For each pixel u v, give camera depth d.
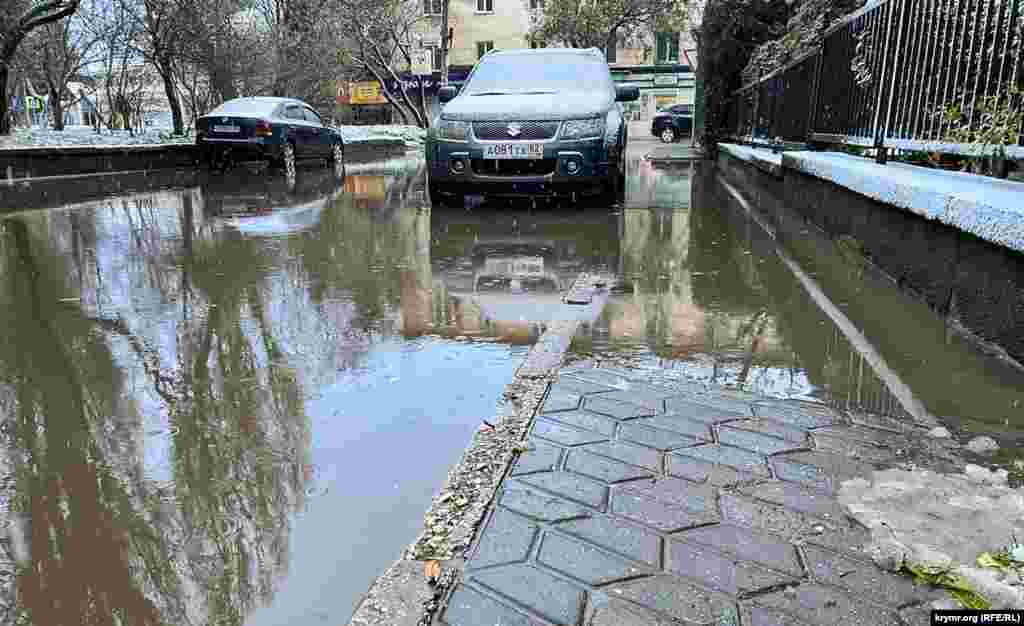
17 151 8.56
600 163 5.88
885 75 4.21
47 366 2.31
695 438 1.77
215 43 12.75
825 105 5.93
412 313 2.94
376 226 5.37
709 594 1.20
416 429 1.84
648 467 1.62
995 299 2.33
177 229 5.25
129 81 15.04
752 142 10.37
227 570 1.28
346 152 16.97
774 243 4.54
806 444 1.74
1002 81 3.02
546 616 1.14
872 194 3.53
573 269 3.79
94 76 17.00
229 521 1.43
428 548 1.31
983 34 3.16
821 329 2.66
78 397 2.06
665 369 2.26
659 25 30.12
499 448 1.71
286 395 2.07
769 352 2.41
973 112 3.20
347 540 1.37
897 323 2.71
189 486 1.57
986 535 1.34
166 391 2.11
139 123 15.62
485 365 2.32
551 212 6.11
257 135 10.53
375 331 2.69
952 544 1.32
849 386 2.11
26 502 1.50
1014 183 2.94
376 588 1.21
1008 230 2.14
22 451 1.73
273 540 1.37
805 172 5.28
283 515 1.45
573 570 1.26
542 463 1.63
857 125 4.88
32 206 6.59
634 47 35.06
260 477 1.61
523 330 2.70
